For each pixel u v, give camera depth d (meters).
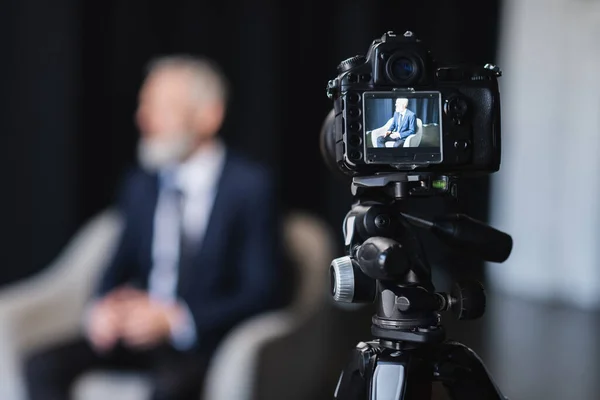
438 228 0.75
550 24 5.06
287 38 4.74
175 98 2.25
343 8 4.84
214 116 2.31
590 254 4.90
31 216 3.58
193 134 2.26
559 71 5.05
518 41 5.20
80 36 3.77
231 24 4.52
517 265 5.33
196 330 2.07
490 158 0.72
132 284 2.33
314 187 4.84
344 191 4.85
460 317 0.72
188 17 4.36
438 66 0.72
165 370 2.04
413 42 0.71
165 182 2.28
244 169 2.23
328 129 0.78
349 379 0.78
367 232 0.74
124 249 2.31
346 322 4.19
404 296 0.72
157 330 2.08
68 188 3.64
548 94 5.11
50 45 3.58
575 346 3.69
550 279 5.15
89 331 2.15
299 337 2.03
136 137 4.04
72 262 2.41
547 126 5.14
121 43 4.04
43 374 2.13
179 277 2.17
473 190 5.44
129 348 2.19
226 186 2.20
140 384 2.13
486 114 0.72
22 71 3.54
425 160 0.71
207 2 4.41
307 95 4.80
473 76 0.72
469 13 5.14
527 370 3.21
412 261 0.73
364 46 4.85
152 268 2.25
